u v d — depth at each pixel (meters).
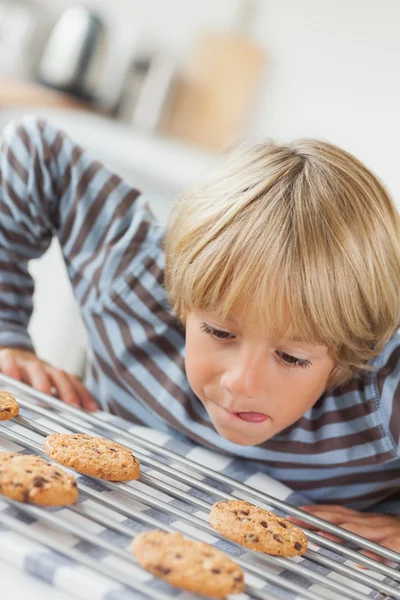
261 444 0.90
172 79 2.16
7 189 1.04
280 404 0.75
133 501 0.64
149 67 2.16
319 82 2.11
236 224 0.73
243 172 0.79
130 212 1.03
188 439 0.96
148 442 0.75
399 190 2.06
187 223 0.79
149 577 0.52
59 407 0.77
